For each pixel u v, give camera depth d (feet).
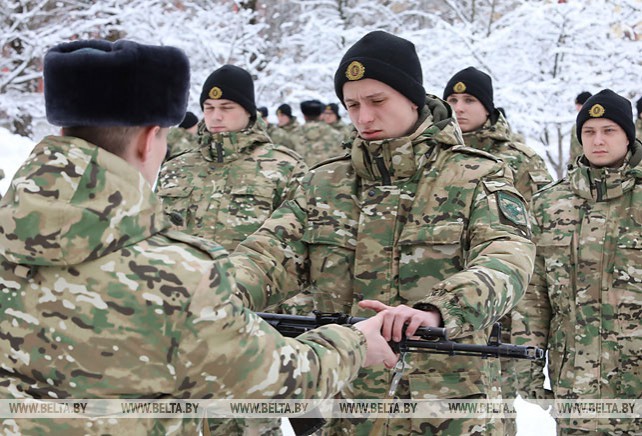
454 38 54.08
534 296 15.15
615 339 14.32
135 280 5.93
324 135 55.77
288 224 10.02
